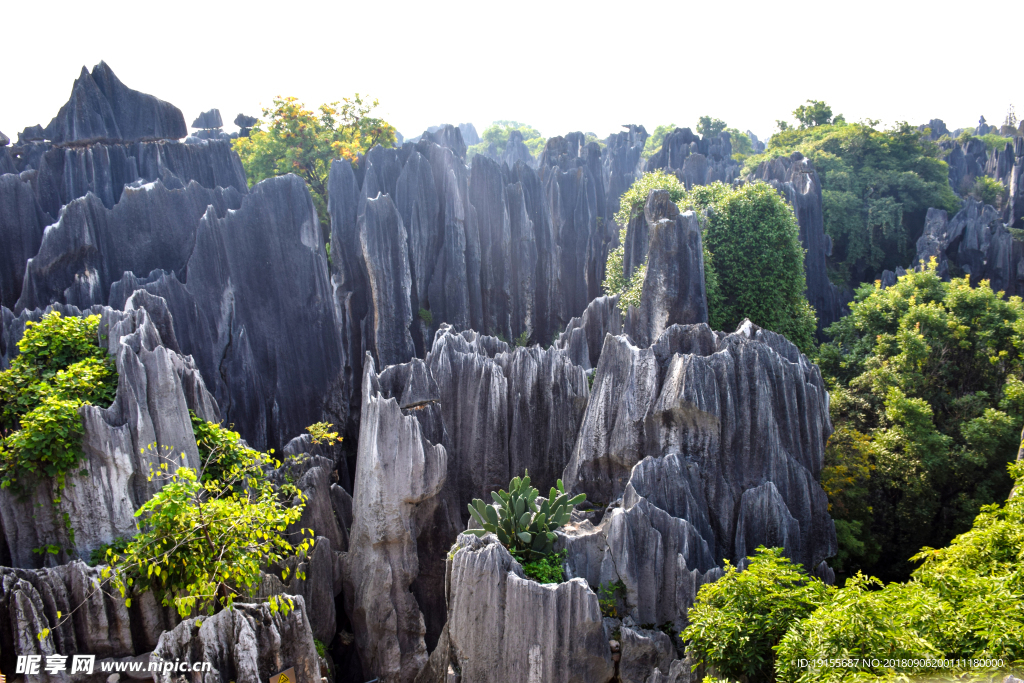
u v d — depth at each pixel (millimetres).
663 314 29078
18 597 15508
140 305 24172
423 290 40531
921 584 16016
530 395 27578
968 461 31875
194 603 15734
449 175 40938
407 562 22922
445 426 26984
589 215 51562
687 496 21781
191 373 21688
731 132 102375
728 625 15891
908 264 67812
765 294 36500
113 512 18188
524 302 45031
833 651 13289
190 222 35344
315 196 47562
